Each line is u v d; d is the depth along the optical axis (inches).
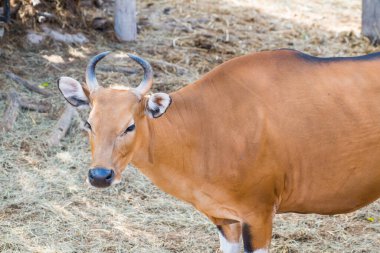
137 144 285.4
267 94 299.9
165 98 277.0
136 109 280.5
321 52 647.8
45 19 607.2
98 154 272.8
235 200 301.0
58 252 363.6
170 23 684.7
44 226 387.5
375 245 377.4
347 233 388.5
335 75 307.3
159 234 384.5
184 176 299.9
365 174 309.3
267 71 305.0
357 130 303.6
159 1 757.9
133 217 400.5
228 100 300.4
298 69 306.2
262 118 295.9
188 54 614.2
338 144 302.4
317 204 314.0
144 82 288.0
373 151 307.0
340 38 682.2
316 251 371.9
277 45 655.8
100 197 419.2
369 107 305.4
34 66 562.6
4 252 361.4
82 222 392.8
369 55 317.7
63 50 591.5
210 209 309.0
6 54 569.0
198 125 297.1
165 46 627.5
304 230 387.2
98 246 370.6
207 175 297.7
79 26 627.5
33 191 420.2
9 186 423.5
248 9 758.5
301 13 762.2
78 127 491.5
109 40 625.0
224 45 642.8
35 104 509.7
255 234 304.8
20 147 465.4
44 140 471.5
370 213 407.5
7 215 396.5
